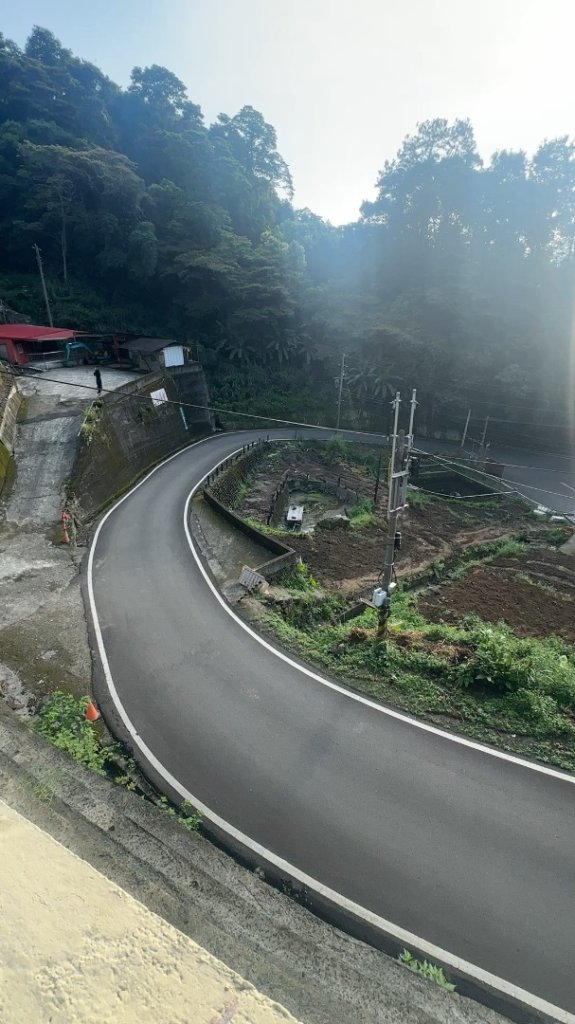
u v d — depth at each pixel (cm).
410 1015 251
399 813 700
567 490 2947
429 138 4262
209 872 396
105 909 190
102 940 178
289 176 5488
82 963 170
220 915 309
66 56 4491
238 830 682
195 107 4759
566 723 825
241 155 5122
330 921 573
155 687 965
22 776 368
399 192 4456
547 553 2120
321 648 1084
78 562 1437
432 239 4466
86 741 809
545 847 650
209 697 938
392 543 1015
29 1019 151
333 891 604
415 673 976
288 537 1928
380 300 4384
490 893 598
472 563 2000
